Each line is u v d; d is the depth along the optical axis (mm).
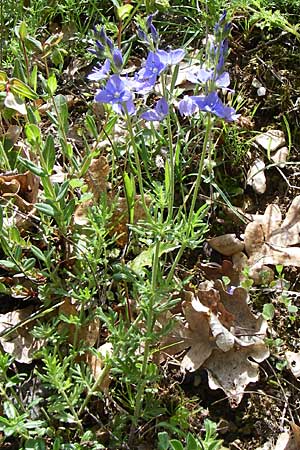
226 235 299
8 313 274
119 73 203
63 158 315
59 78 361
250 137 332
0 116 304
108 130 287
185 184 318
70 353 246
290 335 276
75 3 370
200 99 200
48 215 259
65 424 249
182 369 263
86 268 271
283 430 251
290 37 358
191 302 271
